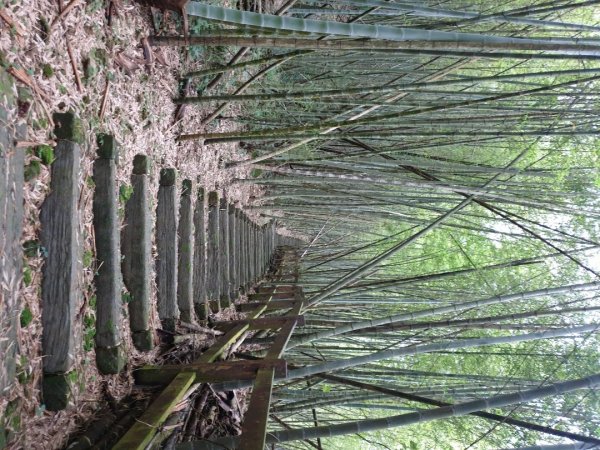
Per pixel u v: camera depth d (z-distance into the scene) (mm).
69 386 2186
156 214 3434
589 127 4676
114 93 2820
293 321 4508
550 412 4887
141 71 3180
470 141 4906
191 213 3848
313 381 5125
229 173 5527
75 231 2205
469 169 5516
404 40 2598
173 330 3416
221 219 5207
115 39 2832
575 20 6199
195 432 2875
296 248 13141
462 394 4520
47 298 2135
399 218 7832
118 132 2846
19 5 1999
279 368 2943
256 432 2145
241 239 6508
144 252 2969
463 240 9266
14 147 1895
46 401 2135
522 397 3014
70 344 2168
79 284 2316
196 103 4137
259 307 5586
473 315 7434
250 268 7344
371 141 7035
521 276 7633
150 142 3322
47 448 2090
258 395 2545
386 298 6566
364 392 4367
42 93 2105
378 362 7430
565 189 6543
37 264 2090
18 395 1944
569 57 2701
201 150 4434
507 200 5391
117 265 2621
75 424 2293
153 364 3090
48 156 2111
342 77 6199
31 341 2059
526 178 6754
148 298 3010
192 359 3529
